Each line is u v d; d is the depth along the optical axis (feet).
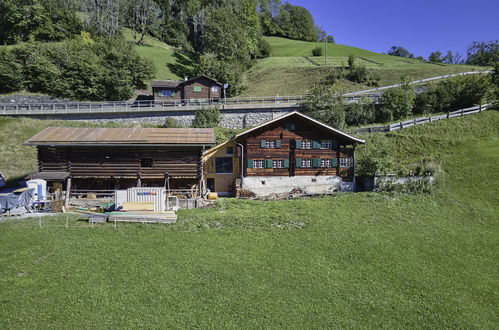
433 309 50.24
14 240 63.87
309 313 47.39
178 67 288.51
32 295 47.91
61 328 42.11
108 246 62.90
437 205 90.79
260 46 360.89
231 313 46.37
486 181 101.86
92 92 198.39
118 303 47.09
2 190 103.76
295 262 60.59
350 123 154.61
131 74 222.28
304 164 107.14
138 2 335.26
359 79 233.96
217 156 108.37
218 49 298.15
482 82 160.45
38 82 196.03
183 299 48.62
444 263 63.52
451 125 140.97
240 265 58.18
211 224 75.05
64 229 69.67
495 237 75.10
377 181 102.12
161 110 155.53
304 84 239.09
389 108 156.04
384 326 46.09
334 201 94.07
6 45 248.11
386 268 60.64
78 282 51.34
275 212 85.25
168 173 96.37
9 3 253.03
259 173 105.29
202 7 391.04
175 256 60.18
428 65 286.05
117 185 98.12
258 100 186.70
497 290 55.98
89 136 94.27
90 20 288.71
